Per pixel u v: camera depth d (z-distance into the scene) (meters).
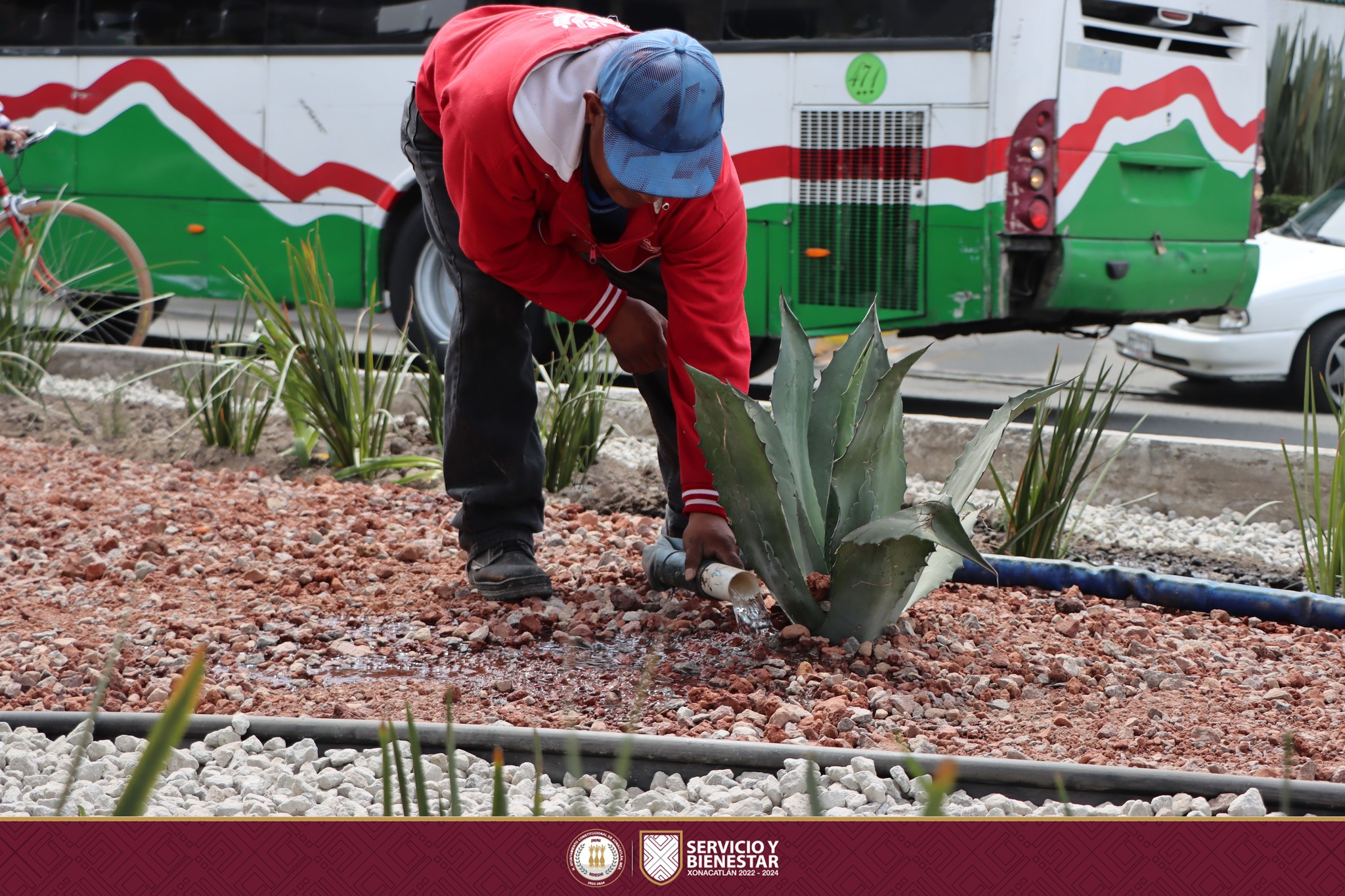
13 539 3.62
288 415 4.98
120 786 1.98
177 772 2.05
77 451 5.04
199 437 5.32
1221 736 2.31
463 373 2.95
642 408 5.64
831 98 6.51
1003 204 6.21
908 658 2.67
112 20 8.17
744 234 2.64
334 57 7.58
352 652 2.77
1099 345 10.40
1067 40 6.21
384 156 7.52
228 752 2.12
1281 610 3.11
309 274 4.89
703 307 2.61
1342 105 13.89
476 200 2.47
